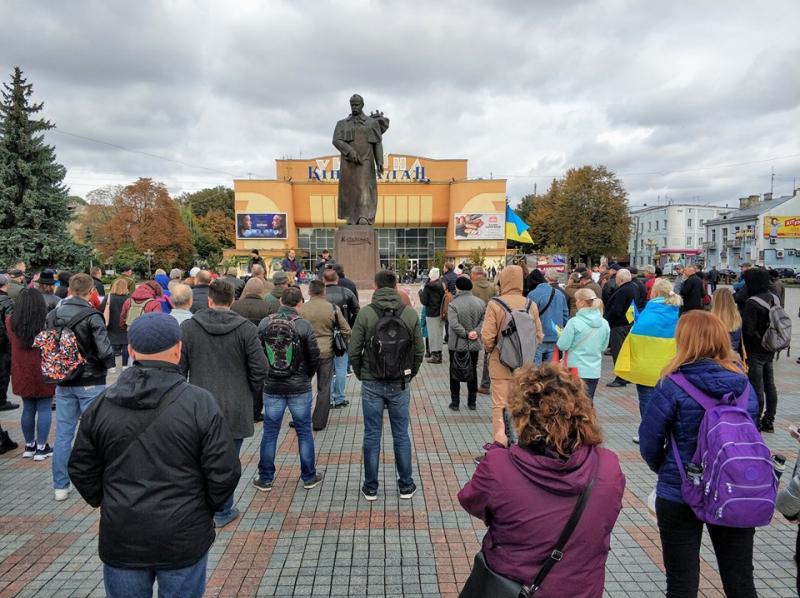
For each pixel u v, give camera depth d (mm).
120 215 55688
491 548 1921
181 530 2152
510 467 1884
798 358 11219
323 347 6344
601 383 9273
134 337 2232
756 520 2316
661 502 2725
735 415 2457
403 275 49656
